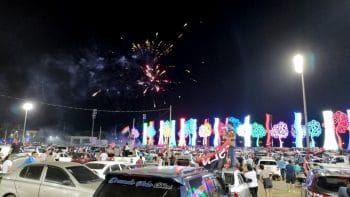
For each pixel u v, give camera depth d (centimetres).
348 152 4322
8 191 1099
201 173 584
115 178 518
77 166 1141
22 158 2153
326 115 3941
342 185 843
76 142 9856
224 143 1255
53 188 1051
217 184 645
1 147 2800
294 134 4803
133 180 504
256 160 3906
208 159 1227
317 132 3941
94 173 1166
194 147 7181
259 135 5372
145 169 558
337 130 3850
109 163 1636
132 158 2561
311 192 862
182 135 7506
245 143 5609
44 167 1111
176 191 475
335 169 957
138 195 489
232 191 1037
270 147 6650
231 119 5612
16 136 7788
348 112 3769
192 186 508
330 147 3894
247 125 5603
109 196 504
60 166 1103
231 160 1237
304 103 2236
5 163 1691
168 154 3328
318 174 894
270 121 6081
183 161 2436
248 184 1305
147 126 8438
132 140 7969
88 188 1028
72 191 1027
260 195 1817
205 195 543
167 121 5959
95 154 3591
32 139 10500
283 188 2212
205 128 6294
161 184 486
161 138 7525
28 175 1113
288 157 4084
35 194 1063
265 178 1619
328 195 814
